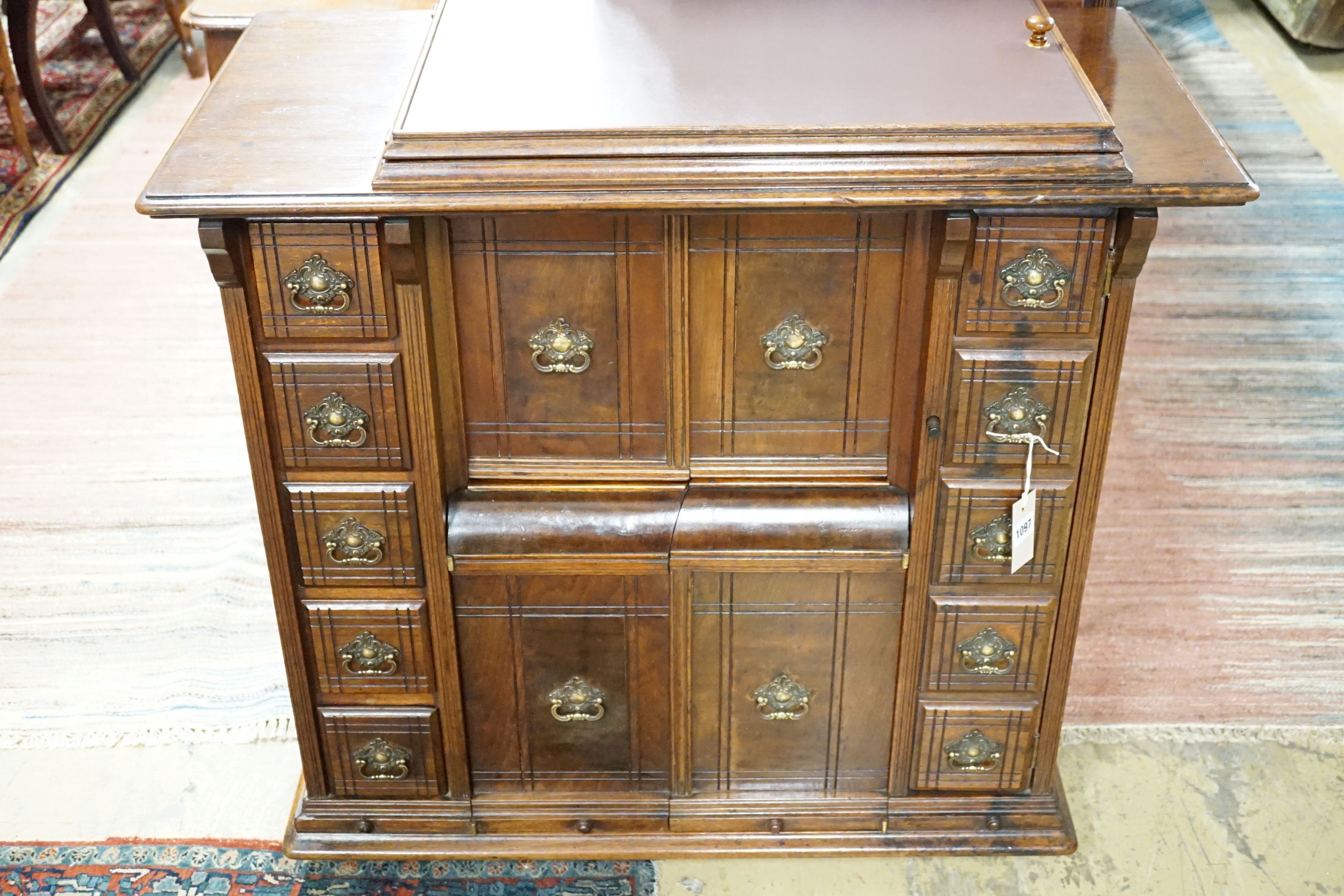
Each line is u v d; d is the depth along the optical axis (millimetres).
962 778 2346
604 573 2131
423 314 1912
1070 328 1911
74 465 3363
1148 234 1806
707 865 2395
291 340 1930
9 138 4699
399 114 1837
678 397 2043
